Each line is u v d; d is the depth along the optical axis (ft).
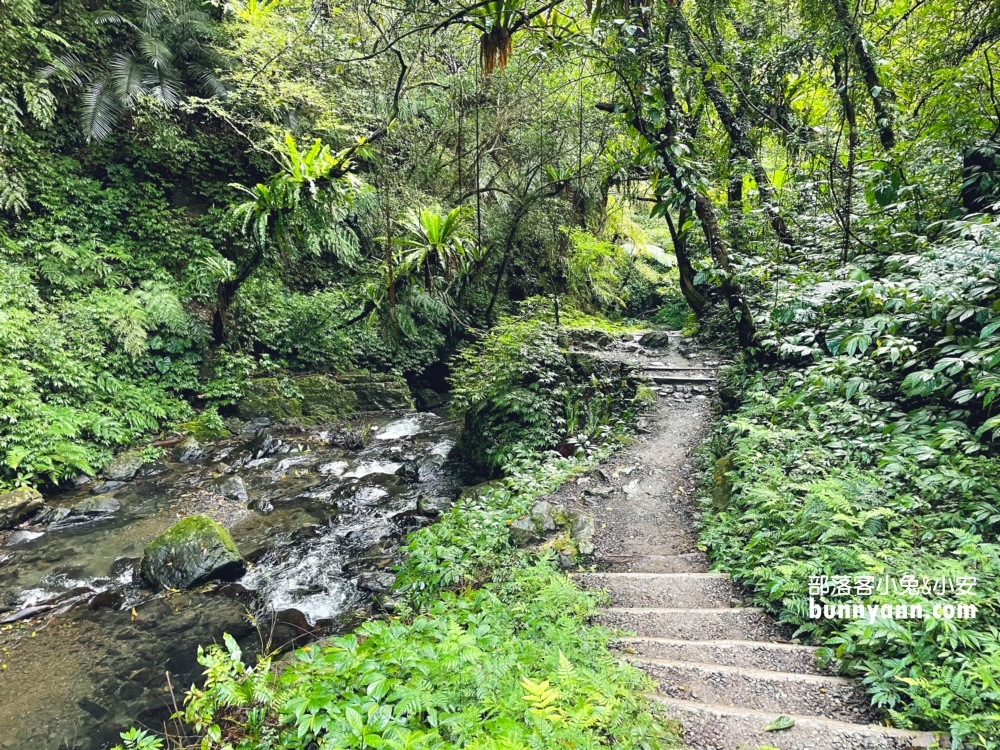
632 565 12.88
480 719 6.71
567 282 47.88
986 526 9.26
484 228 39.93
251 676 8.05
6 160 25.89
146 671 12.06
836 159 18.71
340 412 34.32
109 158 30.94
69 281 26.73
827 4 17.26
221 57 34.19
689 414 22.57
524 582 11.15
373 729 6.36
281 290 36.88
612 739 7.06
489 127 35.06
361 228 40.04
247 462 26.05
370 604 14.44
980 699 6.59
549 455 20.01
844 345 11.62
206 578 15.78
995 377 9.26
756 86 22.00
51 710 10.82
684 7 21.18
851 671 8.11
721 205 26.09
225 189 35.53
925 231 15.07
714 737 7.16
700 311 30.35
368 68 32.01
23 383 22.04
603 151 31.60
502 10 15.37
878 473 11.60
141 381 28.25
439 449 27.58
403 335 38.83
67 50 28.73
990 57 16.63
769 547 11.29
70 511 20.18
